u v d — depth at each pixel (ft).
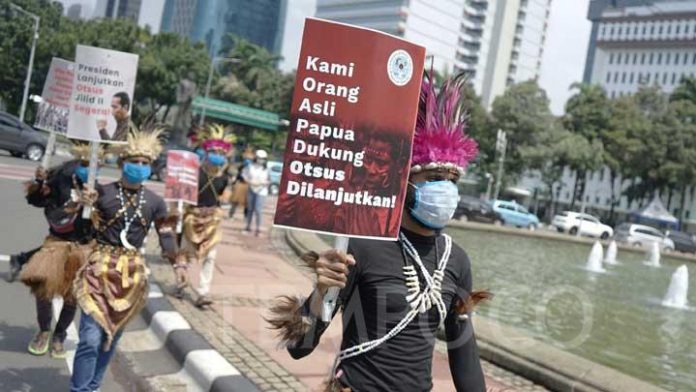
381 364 7.91
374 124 7.69
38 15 160.66
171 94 171.12
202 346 17.43
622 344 24.84
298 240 37.50
